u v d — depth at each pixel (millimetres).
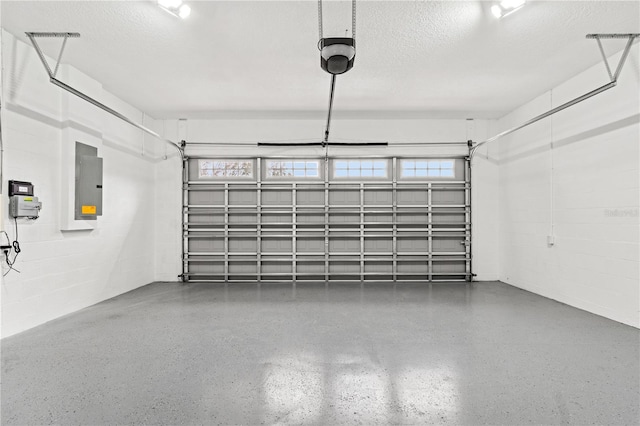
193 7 3119
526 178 5715
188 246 6582
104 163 5066
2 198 3270
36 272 3805
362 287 6031
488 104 5781
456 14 3223
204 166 6621
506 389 2396
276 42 3736
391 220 6617
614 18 3275
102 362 2832
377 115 6402
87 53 3969
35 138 3787
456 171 6625
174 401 2242
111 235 5227
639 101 3703
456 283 6379
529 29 3469
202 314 4293
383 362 2842
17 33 3510
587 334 3521
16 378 2551
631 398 2277
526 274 5746
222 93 5254
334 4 3057
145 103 5695
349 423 2014
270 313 4340
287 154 6633
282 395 2316
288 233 6613
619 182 3949
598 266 4242
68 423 2010
